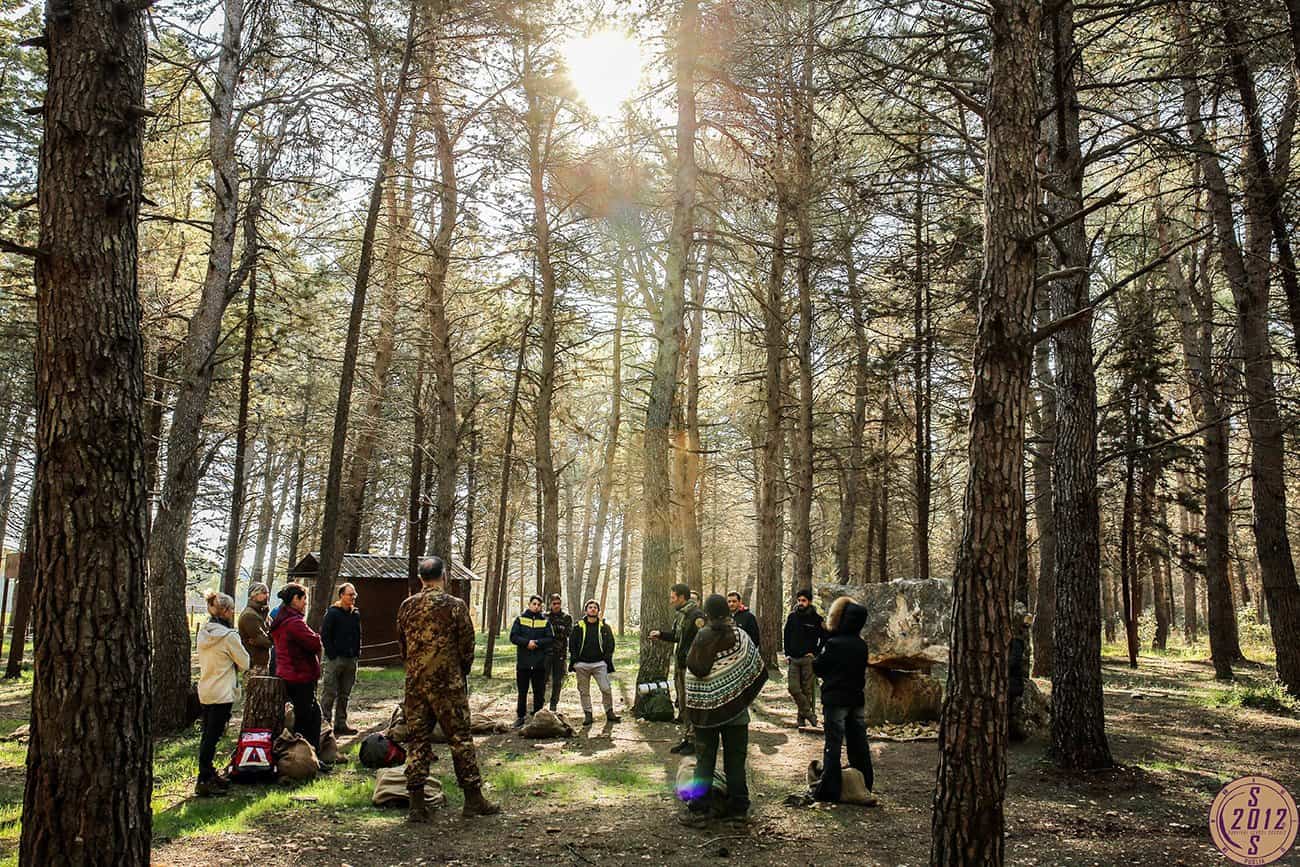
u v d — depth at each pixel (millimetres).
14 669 16703
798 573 18750
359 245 16906
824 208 16234
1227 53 8984
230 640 7215
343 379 10375
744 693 6418
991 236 4645
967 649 4324
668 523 13258
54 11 4285
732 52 12297
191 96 13375
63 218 4148
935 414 20750
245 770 7500
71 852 3758
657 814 6684
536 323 20688
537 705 11023
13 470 28094
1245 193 9781
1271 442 14109
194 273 17281
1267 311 13625
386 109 11344
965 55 8422
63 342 4062
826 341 22297
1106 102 10297
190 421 11180
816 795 7047
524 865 5426
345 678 10375
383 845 5789
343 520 21641
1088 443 8484
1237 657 22203
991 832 4156
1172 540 24672
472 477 27531
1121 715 12250
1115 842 5906
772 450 18641
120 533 4062
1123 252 14844
